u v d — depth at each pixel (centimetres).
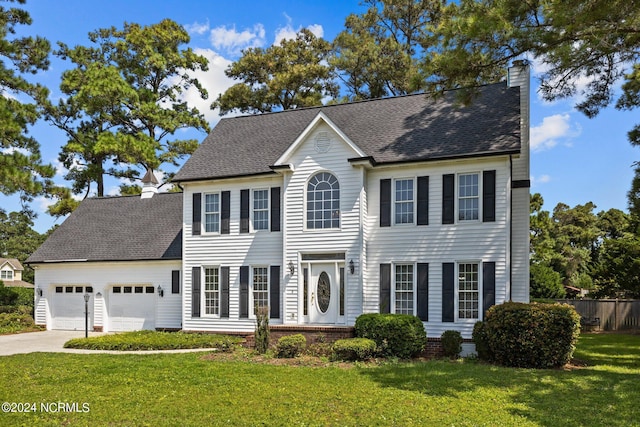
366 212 1838
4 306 2867
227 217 2066
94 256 2467
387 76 3738
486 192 1691
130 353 1648
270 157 2072
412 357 1602
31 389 1099
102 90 3484
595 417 893
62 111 3650
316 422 855
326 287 1853
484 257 1670
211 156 2214
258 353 1602
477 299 1678
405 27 3881
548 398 1024
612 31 1368
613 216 4869
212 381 1170
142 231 2544
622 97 1716
